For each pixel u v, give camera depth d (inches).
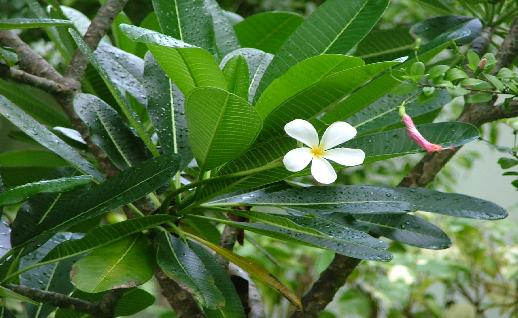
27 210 41.3
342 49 43.4
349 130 38.2
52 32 52.7
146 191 38.3
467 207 41.4
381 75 41.1
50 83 45.0
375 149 40.3
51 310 45.5
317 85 37.5
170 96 45.1
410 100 45.2
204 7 45.0
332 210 41.8
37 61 46.9
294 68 37.4
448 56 60.7
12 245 40.0
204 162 40.0
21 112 41.5
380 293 102.0
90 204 38.9
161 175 38.6
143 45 54.9
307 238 40.2
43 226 39.3
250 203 42.8
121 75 49.6
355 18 43.6
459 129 39.9
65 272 45.8
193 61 37.5
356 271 104.6
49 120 52.5
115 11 47.9
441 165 51.8
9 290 37.7
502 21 58.8
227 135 37.9
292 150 37.8
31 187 36.0
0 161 54.8
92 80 50.7
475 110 50.7
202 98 36.2
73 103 45.1
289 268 102.4
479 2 58.2
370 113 46.5
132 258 39.3
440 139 39.9
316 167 37.6
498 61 53.4
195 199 42.0
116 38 55.6
